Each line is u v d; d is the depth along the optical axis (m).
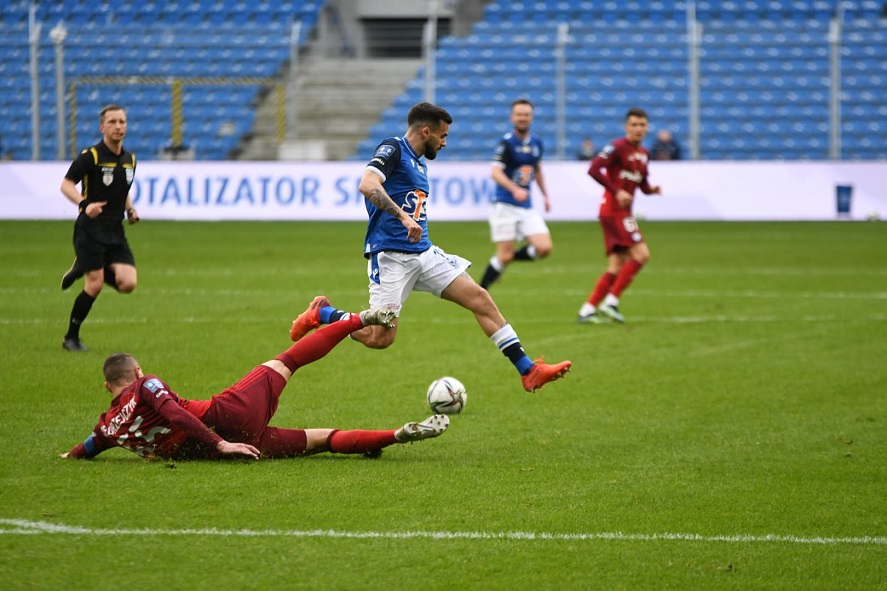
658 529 18.28
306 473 21.12
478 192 88.62
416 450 23.56
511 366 34.22
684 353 36.53
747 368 33.91
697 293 53.06
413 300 51.22
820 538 17.98
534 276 61.19
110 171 34.31
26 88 104.56
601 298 43.66
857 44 111.50
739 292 53.28
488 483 20.91
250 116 105.69
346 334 22.45
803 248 75.19
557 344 38.31
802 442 24.75
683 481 21.34
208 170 89.38
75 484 19.92
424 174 25.86
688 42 103.25
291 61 105.12
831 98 99.25
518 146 48.28
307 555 16.61
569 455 23.34
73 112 103.75
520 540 17.56
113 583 15.34
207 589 15.21
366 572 15.98
